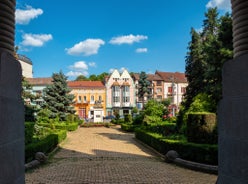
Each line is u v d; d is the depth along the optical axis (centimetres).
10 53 366
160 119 2103
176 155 970
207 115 960
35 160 918
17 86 371
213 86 1559
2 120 313
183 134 1320
